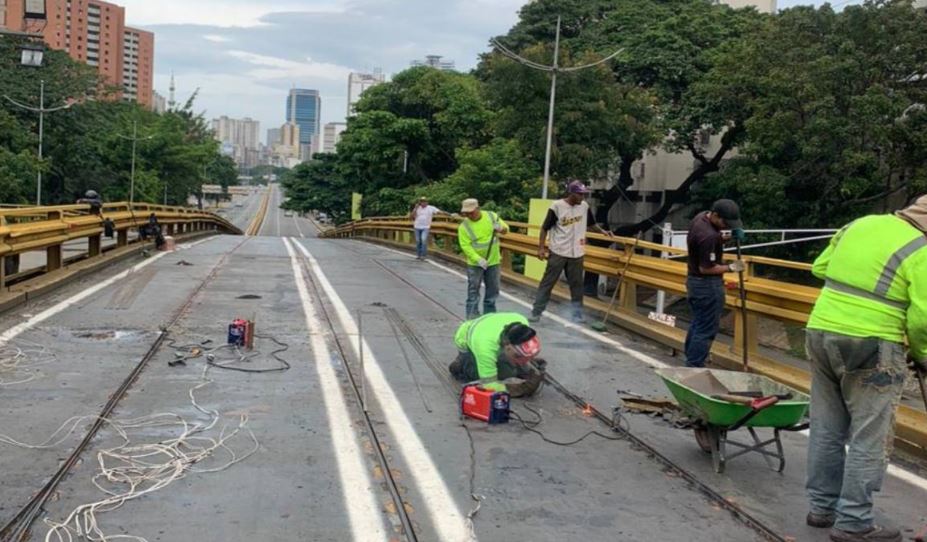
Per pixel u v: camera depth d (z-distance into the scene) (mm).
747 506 5059
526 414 6918
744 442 6426
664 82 34469
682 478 5543
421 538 4445
